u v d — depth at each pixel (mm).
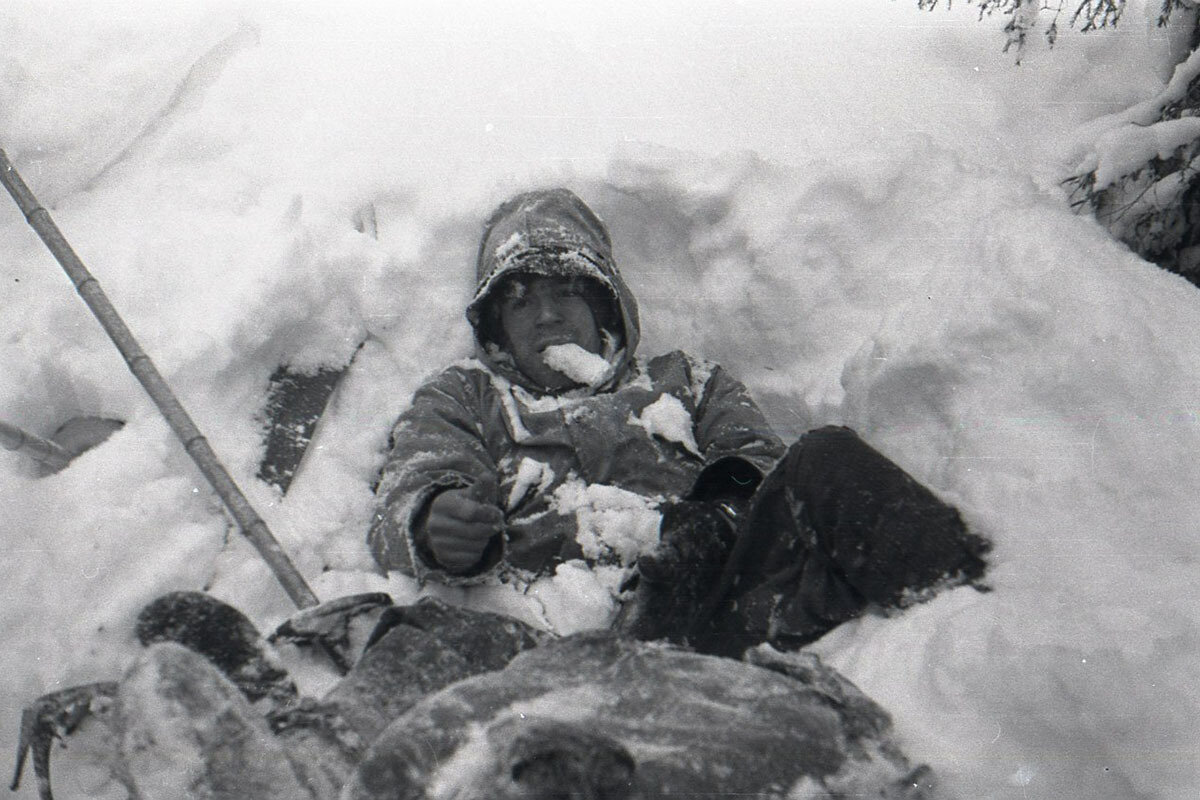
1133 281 2840
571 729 1391
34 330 3154
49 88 3758
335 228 3578
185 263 3355
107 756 2283
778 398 3598
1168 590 2125
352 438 3342
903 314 3074
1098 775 1852
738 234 3631
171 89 3850
